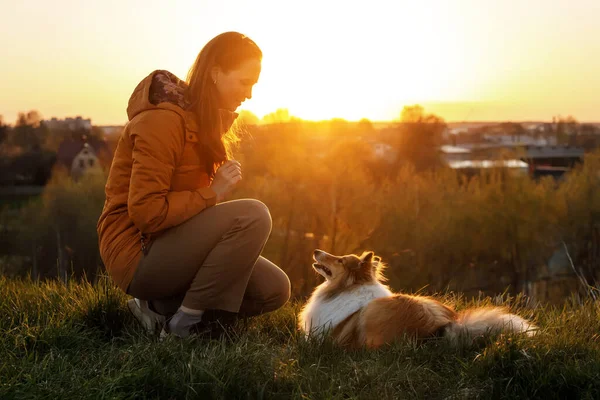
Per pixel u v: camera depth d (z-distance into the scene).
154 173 2.99
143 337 3.27
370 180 33.25
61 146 79.19
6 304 3.81
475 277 35.75
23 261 35.25
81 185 39.09
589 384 2.60
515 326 3.23
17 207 51.47
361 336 3.47
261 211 3.21
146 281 3.18
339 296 3.82
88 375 2.81
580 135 80.56
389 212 31.25
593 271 35.22
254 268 3.51
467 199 36.06
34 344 3.16
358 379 2.80
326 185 27.95
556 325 3.64
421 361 3.05
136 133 3.02
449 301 4.59
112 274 3.27
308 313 3.96
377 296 3.79
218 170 3.25
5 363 2.84
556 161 71.56
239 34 3.21
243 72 3.17
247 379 2.72
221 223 3.16
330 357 3.18
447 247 32.91
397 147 62.75
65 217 36.47
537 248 35.72
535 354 2.82
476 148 72.12
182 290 3.31
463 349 3.15
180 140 3.08
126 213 3.22
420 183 36.22
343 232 28.59
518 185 36.12
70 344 3.26
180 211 3.06
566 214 35.88
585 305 4.13
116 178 3.21
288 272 28.08
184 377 2.69
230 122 3.34
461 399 2.65
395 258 30.53
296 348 3.26
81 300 3.88
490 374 2.79
